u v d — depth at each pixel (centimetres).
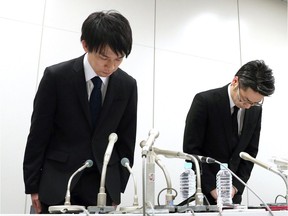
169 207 118
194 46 318
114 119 150
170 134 287
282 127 344
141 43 294
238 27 348
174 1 319
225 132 186
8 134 236
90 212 105
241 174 189
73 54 266
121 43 129
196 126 184
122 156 150
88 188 138
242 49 343
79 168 132
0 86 239
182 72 305
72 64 151
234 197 179
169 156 138
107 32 128
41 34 259
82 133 144
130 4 297
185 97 301
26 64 250
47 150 145
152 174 123
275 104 347
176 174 279
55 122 147
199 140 184
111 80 151
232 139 187
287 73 364
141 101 282
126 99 155
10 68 245
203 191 171
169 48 305
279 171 152
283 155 336
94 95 150
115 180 140
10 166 232
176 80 301
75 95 147
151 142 118
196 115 185
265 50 357
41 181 135
